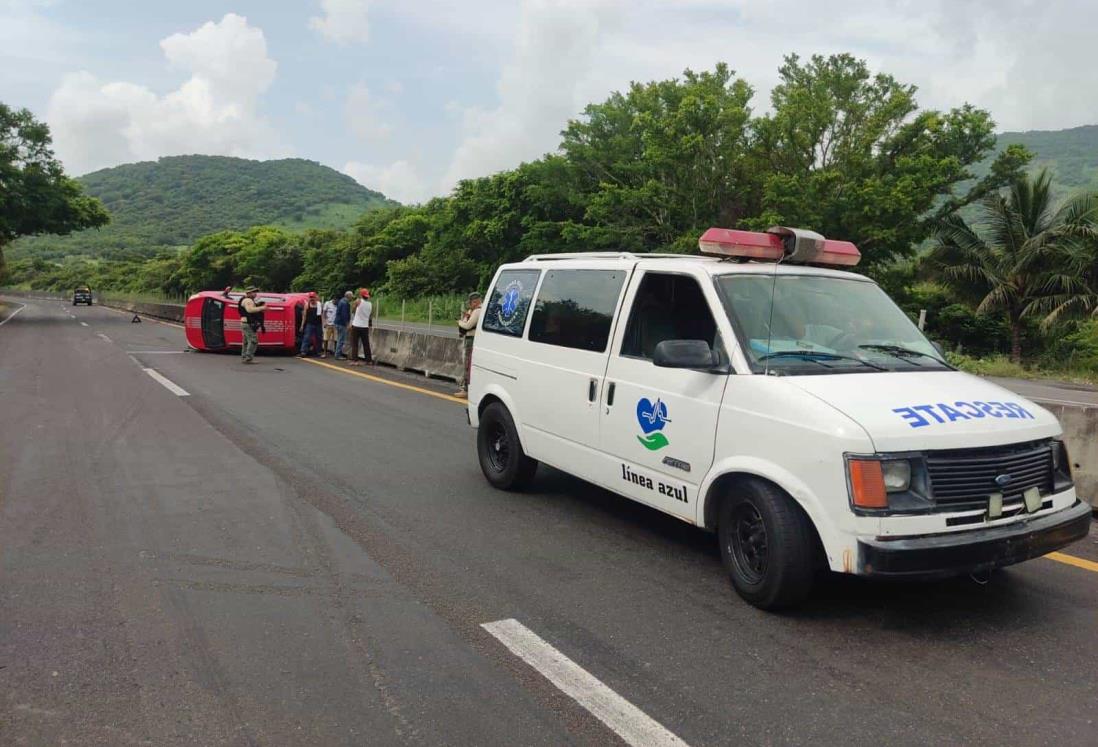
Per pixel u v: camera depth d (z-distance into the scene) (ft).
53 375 49.80
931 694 11.40
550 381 19.71
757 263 16.96
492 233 154.10
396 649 12.62
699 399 15.15
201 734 10.21
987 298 92.38
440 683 11.55
